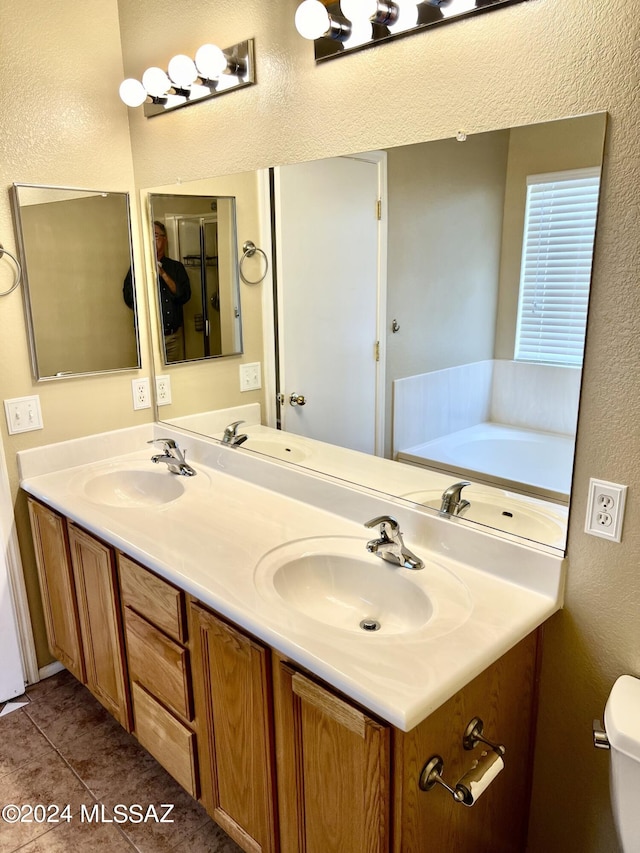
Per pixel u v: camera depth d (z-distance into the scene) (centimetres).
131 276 242
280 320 192
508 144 126
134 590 174
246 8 176
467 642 117
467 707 120
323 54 157
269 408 202
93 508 191
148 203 233
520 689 136
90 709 230
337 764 118
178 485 214
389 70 145
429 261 145
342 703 113
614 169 112
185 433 240
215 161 200
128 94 202
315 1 141
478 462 144
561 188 119
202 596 139
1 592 226
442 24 132
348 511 177
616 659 129
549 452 131
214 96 195
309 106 166
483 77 128
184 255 222
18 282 213
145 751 209
